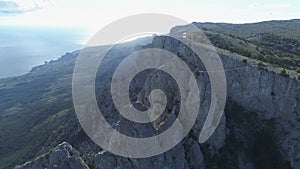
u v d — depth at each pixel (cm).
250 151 10762
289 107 11656
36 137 19862
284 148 11162
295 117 11588
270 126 11431
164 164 9231
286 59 14950
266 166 10700
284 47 19175
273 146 11044
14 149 19262
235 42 16775
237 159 10444
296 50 18438
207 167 10062
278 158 10912
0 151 19300
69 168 9106
